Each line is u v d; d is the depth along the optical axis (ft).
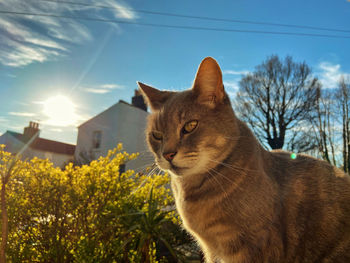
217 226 1.02
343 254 1.02
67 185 1.75
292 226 1.02
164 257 1.85
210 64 1.06
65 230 1.65
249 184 1.00
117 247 1.60
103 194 1.76
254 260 0.97
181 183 1.13
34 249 1.61
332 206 1.06
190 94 1.13
